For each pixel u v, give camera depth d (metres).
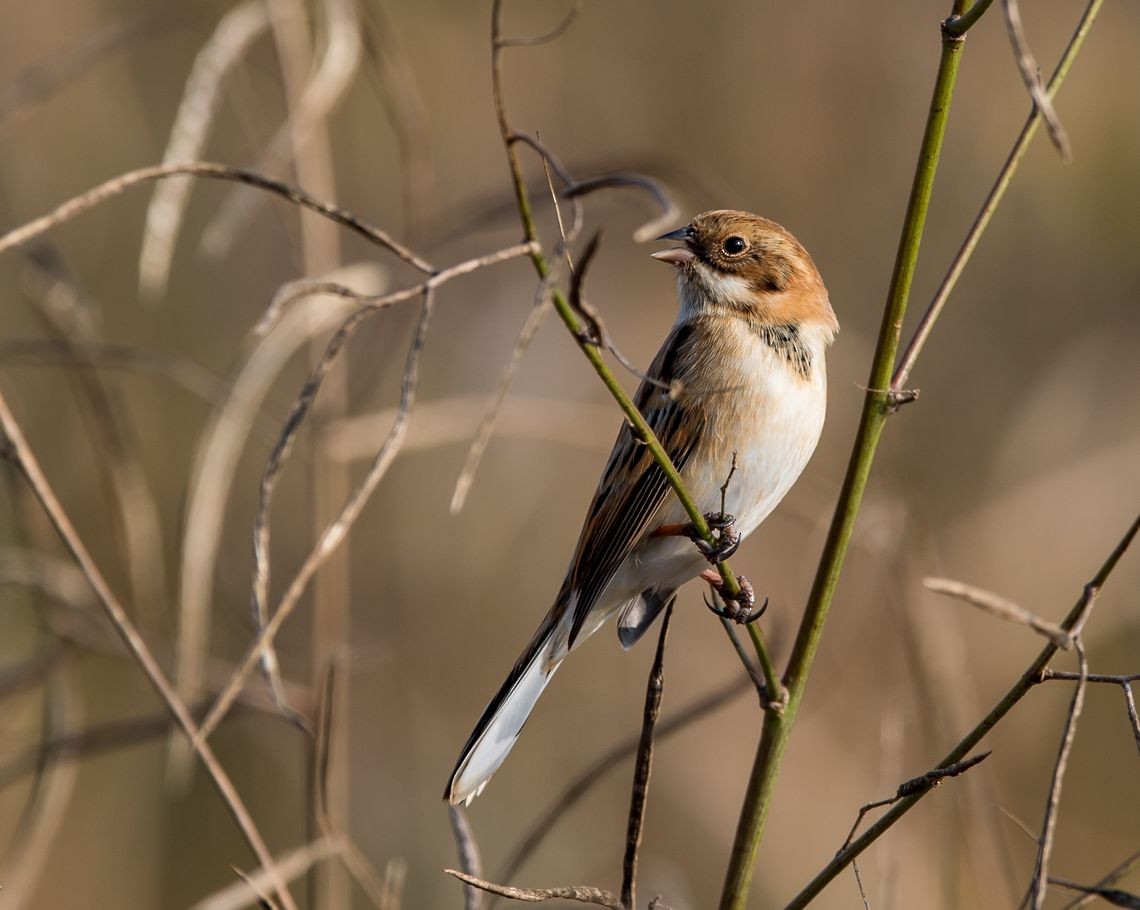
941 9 15.55
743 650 5.43
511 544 13.49
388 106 9.20
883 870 7.98
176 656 7.80
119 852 11.60
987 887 9.04
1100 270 15.02
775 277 7.91
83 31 13.95
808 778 11.98
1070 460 14.04
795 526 13.10
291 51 8.91
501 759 7.08
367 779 12.52
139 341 13.67
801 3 15.58
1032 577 13.21
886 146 15.38
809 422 7.81
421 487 13.48
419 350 4.75
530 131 15.22
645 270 13.91
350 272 8.62
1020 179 15.22
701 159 15.30
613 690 13.14
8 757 9.44
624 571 7.80
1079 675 4.25
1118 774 12.35
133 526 8.41
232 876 11.72
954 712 9.48
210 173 4.73
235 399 7.98
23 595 10.23
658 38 15.54
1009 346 14.91
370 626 12.98
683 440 7.65
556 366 13.21
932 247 15.20
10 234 4.60
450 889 12.21
